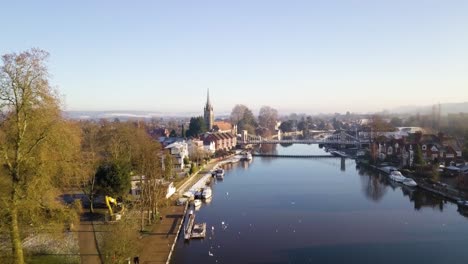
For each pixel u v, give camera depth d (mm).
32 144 39500
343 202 98500
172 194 101875
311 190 114688
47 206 44062
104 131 120625
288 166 169875
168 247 62688
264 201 100812
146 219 76688
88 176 71188
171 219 79375
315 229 75688
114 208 79625
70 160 46625
